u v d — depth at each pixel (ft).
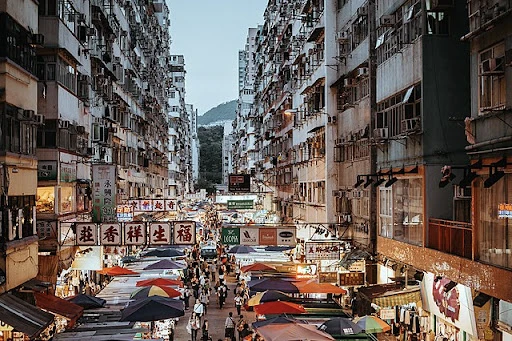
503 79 43.29
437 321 58.85
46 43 74.08
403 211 64.75
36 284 59.11
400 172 63.98
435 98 59.31
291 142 141.18
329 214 98.68
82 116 89.40
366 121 80.84
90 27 95.20
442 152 58.85
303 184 122.93
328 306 63.98
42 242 73.41
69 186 81.15
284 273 86.89
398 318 67.26
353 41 88.63
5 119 53.01
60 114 75.87
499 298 43.14
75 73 84.69
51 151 74.43
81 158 88.33
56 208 74.49
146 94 170.40
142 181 159.12
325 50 100.07
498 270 43.16
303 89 122.52
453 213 58.54
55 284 73.00
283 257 102.53
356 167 86.28
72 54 79.66
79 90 88.12
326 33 99.76
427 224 58.39
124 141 130.93
